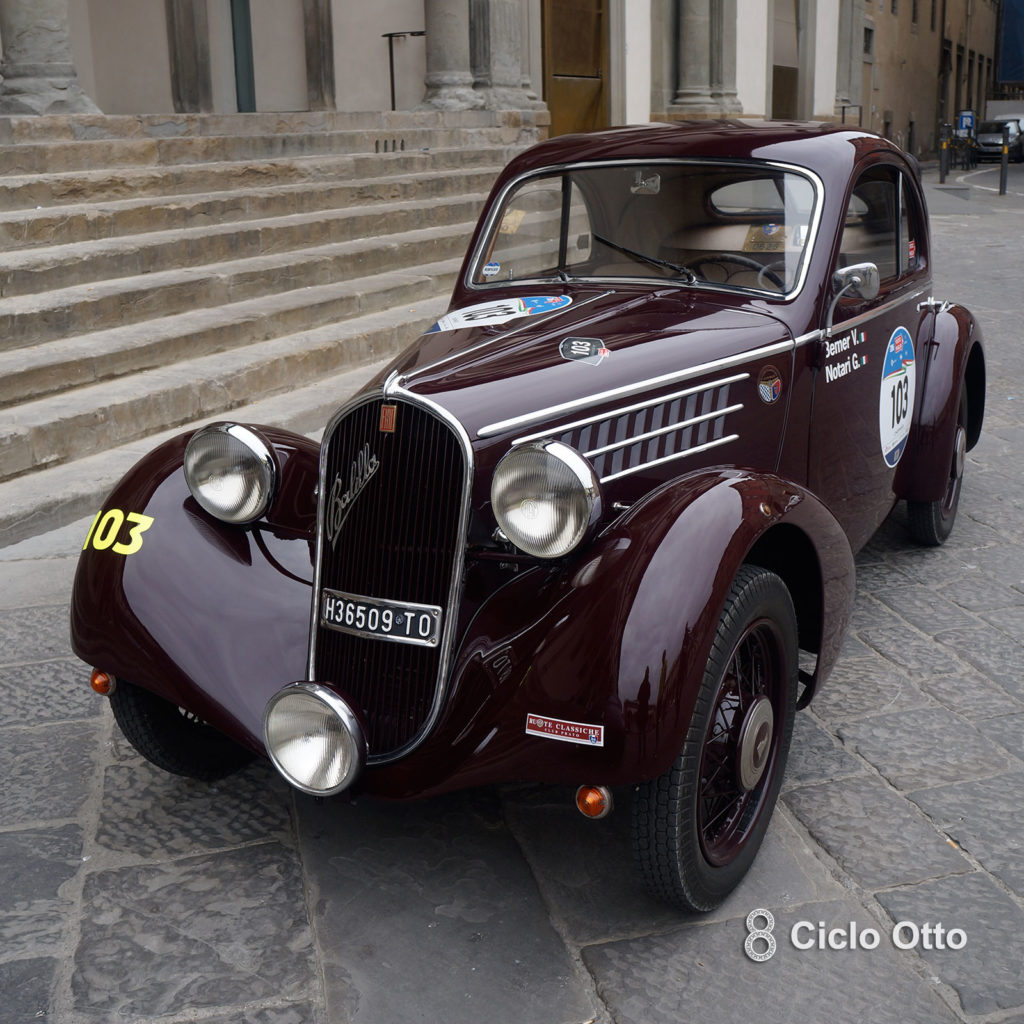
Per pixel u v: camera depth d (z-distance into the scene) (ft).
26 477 17.10
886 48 111.75
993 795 9.96
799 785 10.19
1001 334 29.30
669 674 7.50
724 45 56.70
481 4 39.73
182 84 43.86
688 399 9.71
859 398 12.28
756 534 8.20
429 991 7.78
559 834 9.59
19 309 19.77
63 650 12.88
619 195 11.75
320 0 44.93
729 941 8.24
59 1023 7.48
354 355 23.94
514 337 10.07
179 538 9.37
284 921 8.51
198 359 21.61
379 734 8.48
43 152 24.97
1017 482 18.72
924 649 12.84
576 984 7.84
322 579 8.86
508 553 8.36
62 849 9.39
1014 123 123.75
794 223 11.16
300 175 30.40
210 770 10.36
